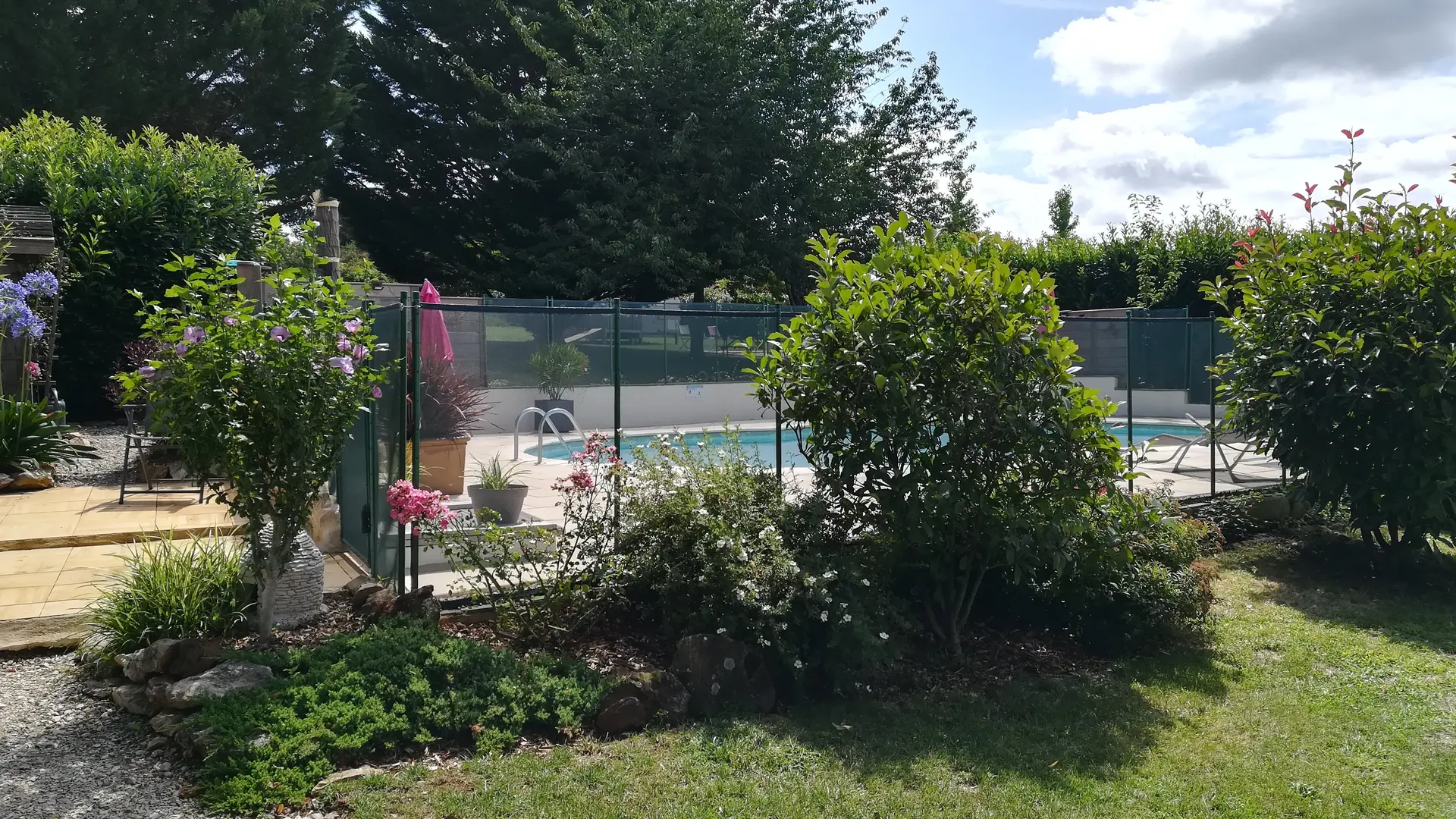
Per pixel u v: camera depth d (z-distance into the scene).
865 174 27.70
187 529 7.34
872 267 6.06
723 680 5.09
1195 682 5.80
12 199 13.15
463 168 31.08
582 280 24.81
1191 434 17.72
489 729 4.43
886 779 4.34
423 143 30.80
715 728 4.76
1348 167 8.46
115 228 13.28
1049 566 6.33
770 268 26.22
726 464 6.46
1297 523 9.79
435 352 9.19
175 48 22.45
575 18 26.59
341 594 6.16
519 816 3.77
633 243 24.14
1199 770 4.61
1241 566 8.66
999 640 6.40
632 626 5.92
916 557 6.23
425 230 31.83
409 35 29.98
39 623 5.48
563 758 4.32
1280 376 8.47
